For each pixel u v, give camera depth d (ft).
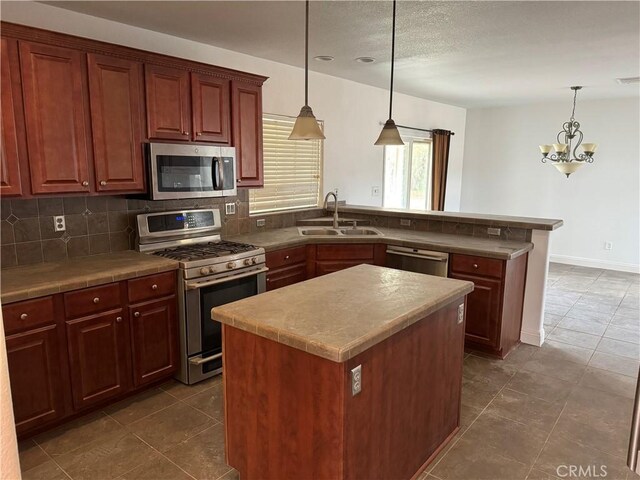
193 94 10.77
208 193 11.19
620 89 18.30
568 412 9.28
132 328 9.23
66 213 9.75
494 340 11.66
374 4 9.10
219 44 12.11
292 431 6.05
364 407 5.89
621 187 21.21
